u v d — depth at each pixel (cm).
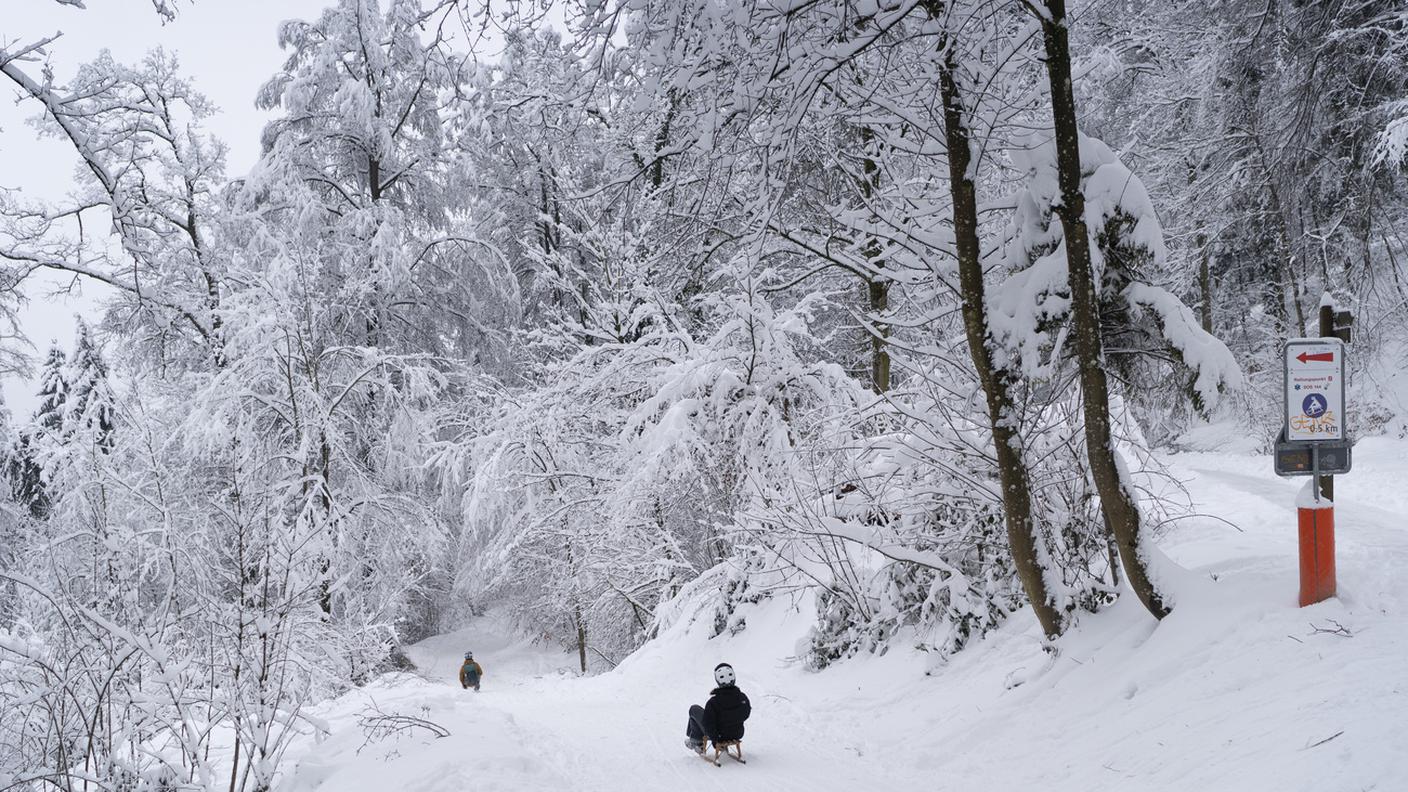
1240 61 1692
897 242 948
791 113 709
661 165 1117
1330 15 1419
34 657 697
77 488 980
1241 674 573
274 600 819
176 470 1700
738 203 1086
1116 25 1744
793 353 1714
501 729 920
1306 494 624
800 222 1145
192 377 1920
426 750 813
